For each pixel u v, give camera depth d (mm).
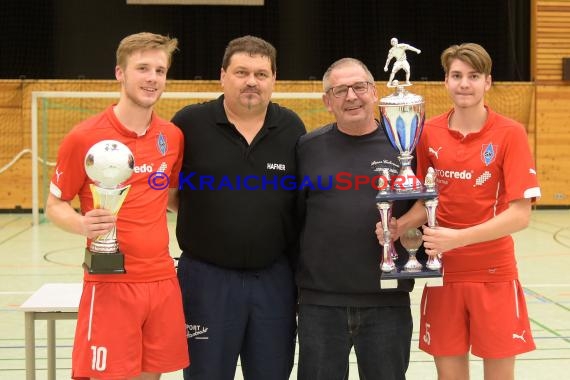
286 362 3277
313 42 14375
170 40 2908
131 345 2869
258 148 3180
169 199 3387
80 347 2873
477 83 3045
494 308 3141
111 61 14094
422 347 3301
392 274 2873
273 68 3141
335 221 3055
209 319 3154
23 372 4543
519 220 2992
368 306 3057
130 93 2834
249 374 3275
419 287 7023
